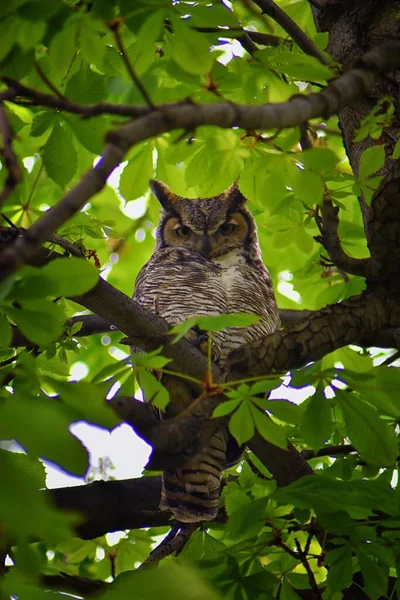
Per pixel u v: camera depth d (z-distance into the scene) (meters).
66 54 6.07
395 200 7.16
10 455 3.51
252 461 9.12
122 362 6.05
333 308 7.66
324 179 7.26
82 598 5.25
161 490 9.51
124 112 5.08
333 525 6.75
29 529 3.36
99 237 9.40
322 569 8.23
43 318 5.16
